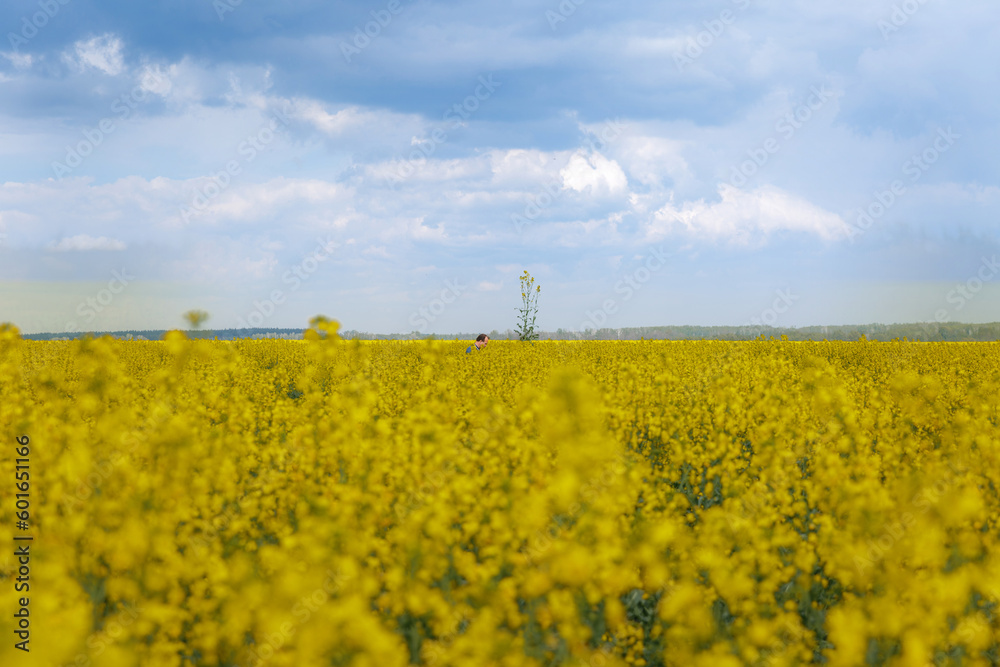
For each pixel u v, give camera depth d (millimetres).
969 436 8164
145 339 26344
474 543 5691
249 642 4504
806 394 10961
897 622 4109
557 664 4289
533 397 9211
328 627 3693
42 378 9367
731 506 6184
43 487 5688
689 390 12469
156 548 4645
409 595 4348
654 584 4941
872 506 5426
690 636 4348
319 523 4961
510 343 26438
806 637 4660
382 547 4930
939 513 5578
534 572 4504
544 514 4965
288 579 4027
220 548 5078
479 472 6797
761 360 16688
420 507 5508
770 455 7637
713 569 4844
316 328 11484
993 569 4684
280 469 7023
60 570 4137
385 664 3691
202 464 6418
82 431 6832
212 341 16453
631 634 4746
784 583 5547
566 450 6434
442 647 4133
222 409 10109
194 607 4504
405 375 14133
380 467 6230
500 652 3855
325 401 10336
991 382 12805
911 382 12680
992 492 7164
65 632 3703
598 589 4570
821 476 7023
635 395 11477
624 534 5363
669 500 7379
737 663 3863
